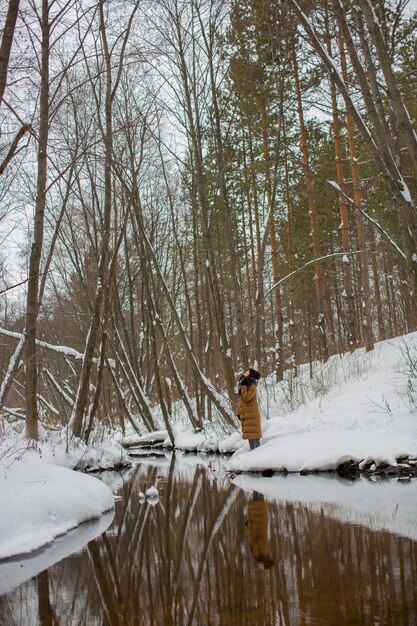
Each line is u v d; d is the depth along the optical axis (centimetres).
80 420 1012
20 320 1636
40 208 870
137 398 1555
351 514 525
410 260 735
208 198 1758
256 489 723
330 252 2433
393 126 993
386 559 376
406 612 287
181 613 310
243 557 415
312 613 293
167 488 794
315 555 402
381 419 921
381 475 757
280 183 2020
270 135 1588
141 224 1303
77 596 351
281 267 2327
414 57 1429
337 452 819
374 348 1491
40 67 898
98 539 504
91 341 1023
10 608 333
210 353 1606
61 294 2320
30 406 875
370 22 691
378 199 1906
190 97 1272
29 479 573
